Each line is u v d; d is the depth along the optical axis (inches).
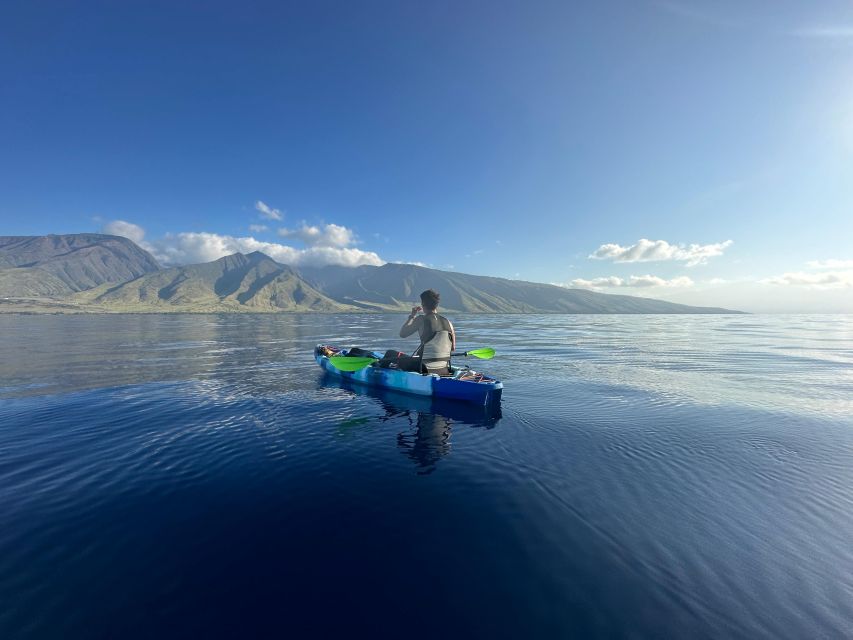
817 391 171.3
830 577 49.9
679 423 117.9
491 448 94.4
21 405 141.3
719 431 110.1
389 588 47.6
